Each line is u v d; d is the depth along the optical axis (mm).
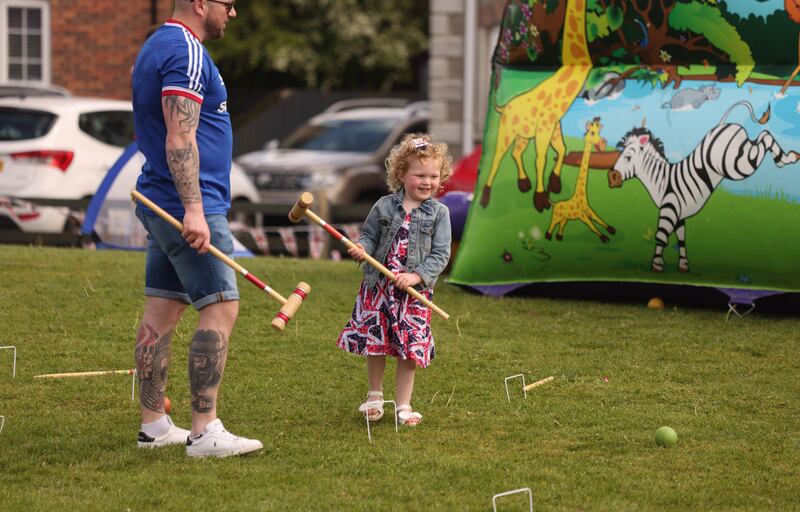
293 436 6797
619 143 10852
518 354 8977
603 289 11297
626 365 8656
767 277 10375
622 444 6691
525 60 11750
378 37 37344
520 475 6059
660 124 10703
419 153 7207
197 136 6285
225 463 6227
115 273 12070
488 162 11836
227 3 6383
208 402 6336
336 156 23156
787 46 10320
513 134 11547
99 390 7801
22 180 16516
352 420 7195
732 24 10461
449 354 8938
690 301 11000
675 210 10570
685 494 5797
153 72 6180
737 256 10406
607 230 10914
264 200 22391
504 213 11516
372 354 7109
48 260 12984
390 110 25359
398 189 7383
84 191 16734
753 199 10266
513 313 10617
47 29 26109
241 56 36500
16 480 5902
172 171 6109
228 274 6359
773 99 10320
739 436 6891
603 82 11164
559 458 6402
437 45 23469
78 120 16969
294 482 5914
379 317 7105
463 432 6934
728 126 10398
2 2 25922
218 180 6383
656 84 10883
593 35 11141
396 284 7020
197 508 5492
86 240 15711
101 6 26188
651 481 5988
